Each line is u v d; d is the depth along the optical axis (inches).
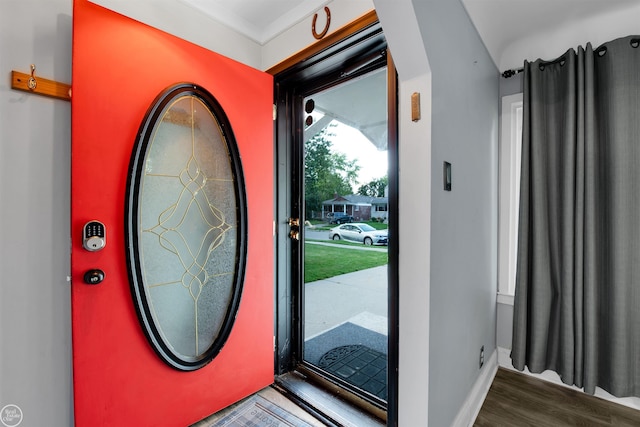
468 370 58.8
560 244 68.2
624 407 62.3
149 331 50.3
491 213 75.4
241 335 64.6
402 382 43.9
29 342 42.3
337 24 56.6
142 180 49.5
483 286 68.7
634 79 58.3
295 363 78.4
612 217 60.2
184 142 56.7
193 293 58.3
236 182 64.4
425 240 41.0
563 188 66.2
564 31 69.2
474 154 61.3
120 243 47.4
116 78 46.5
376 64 61.9
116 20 46.6
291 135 77.5
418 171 41.6
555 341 69.7
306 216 79.6
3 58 39.9
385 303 125.3
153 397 51.3
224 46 66.2
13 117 40.7
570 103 64.8
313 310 120.0
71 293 42.9
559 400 65.1
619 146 59.1
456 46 51.2
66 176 45.3
